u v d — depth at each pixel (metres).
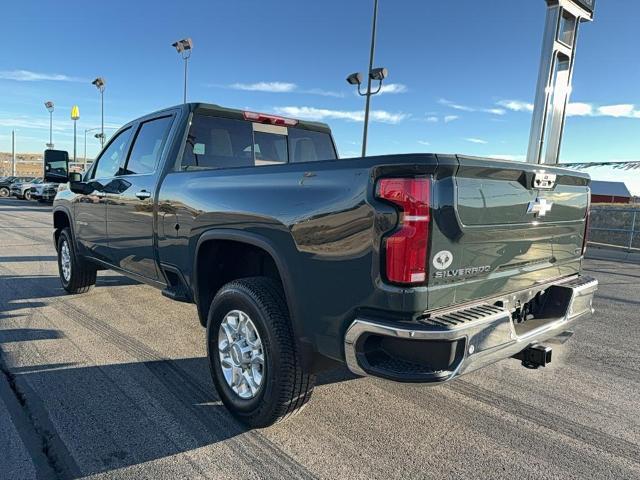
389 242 2.24
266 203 2.86
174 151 4.06
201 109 4.19
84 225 5.48
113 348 4.38
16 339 4.55
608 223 15.95
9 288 6.57
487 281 2.60
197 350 4.38
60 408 3.25
